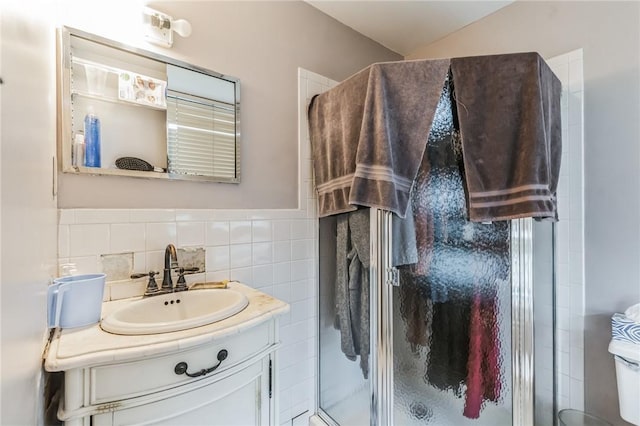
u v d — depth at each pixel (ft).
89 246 3.28
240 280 4.44
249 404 2.94
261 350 3.05
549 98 3.70
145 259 3.65
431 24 5.86
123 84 3.57
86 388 2.15
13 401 1.25
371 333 4.33
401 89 3.57
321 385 5.34
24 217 1.49
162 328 2.52
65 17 3.20
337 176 4.51
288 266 4.99
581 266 4.46
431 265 4.19
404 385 4.26
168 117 3.87
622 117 4.15
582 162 4.46
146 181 3.70
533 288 4.11
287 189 5.02
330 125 4.65
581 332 4.46
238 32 4.48
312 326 5.28
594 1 4.37
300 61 5.20
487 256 4.16
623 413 3.61
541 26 4.91
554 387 4.58
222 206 4.32
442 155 3.94
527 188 3.29
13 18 1.34
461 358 4.34
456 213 4.00
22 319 1.43
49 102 2.57
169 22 3.80
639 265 4.03
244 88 4.53
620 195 4.17
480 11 5.47
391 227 4.19
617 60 4.18
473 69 3.49
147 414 2.33
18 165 1.40
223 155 4.32
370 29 6.02
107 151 3.45
